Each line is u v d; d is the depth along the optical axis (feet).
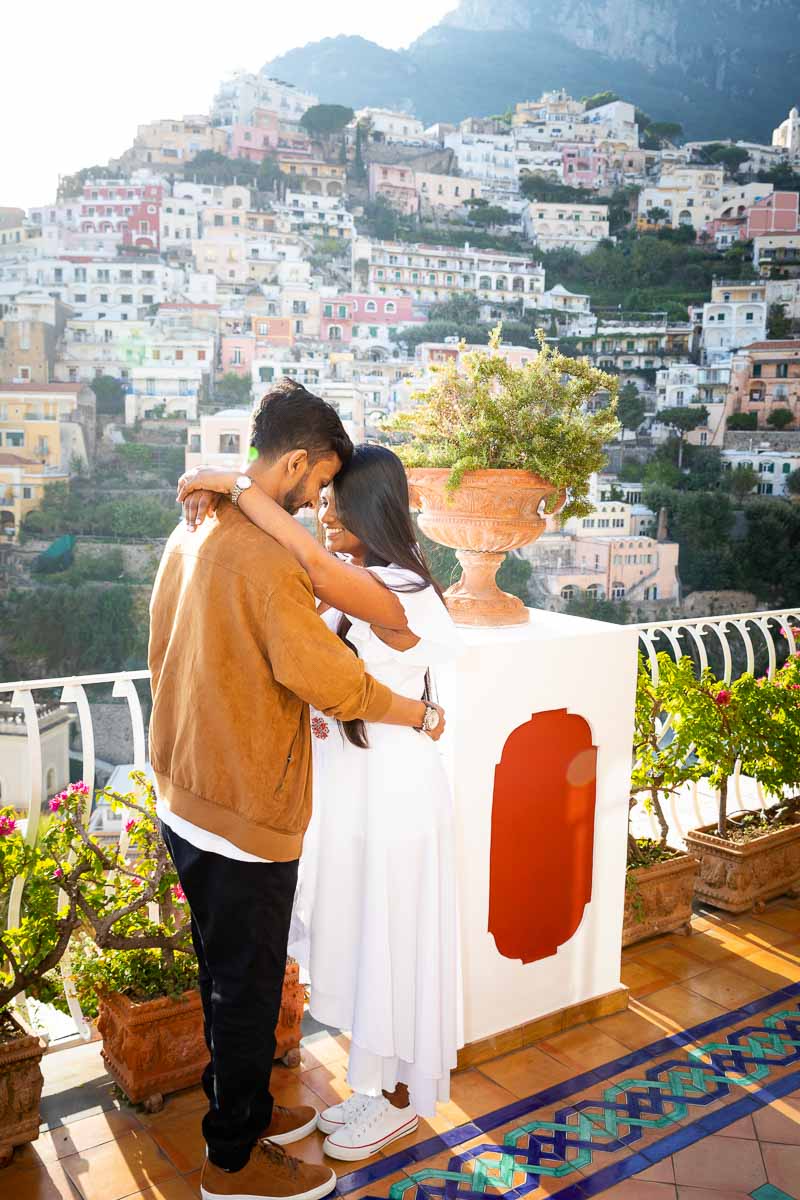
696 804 11.43
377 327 238.07
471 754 6.86
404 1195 5.73
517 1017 7.46
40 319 216.54
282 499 5.05
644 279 249.96
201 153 240.12
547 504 7.68
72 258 224.74
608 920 7.97
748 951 9.17
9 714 140.56
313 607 4.81
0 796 137.28
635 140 266.77
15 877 6.59
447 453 7.34
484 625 7.61
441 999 5.91
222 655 4.76
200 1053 6.70
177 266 230.68
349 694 4.91
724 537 207.92
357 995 5.83
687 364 231.71
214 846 4.88
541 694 7.23
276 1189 5.46
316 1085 6.90
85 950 6.99
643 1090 6.86
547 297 247.50
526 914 7.39
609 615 201.26
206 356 223.51
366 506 5.56
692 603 205.57
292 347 232.32
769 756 10.16
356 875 5.83
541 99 301.02
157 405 219.20
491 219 256.32
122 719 178.81
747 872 9.92
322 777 5.94
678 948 9.22
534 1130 6.38
